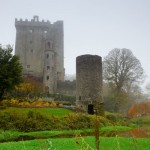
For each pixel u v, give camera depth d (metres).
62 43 114.62
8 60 53.00
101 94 56.12
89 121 37.22
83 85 55.47
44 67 96.69
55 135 29.94
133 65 77.44
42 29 111.69
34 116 35.84
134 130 32.19
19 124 33.66
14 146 18.38
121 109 74.06
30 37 110.25
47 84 94.88
